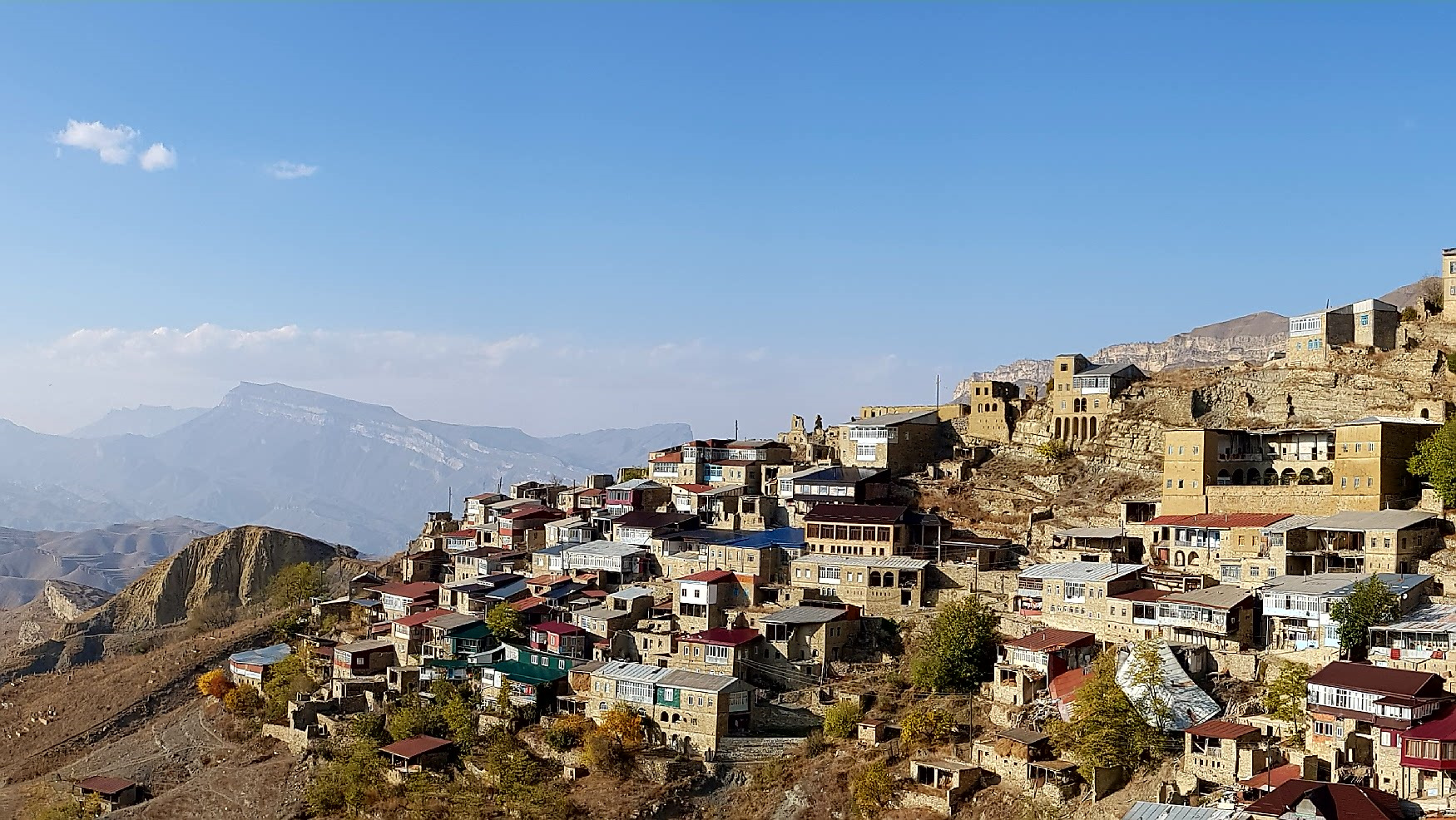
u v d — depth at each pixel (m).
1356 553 162.50
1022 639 162.88
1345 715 122.31
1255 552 173.12
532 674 182.50
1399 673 124.44
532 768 161.50
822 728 161.75
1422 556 160.00
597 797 154.75
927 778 142.00
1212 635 152.12
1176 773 126.12
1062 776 131.88
